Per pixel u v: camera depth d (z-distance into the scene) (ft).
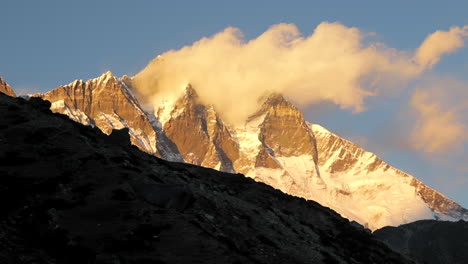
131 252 216.13
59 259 210.59
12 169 252.42
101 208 237.25
